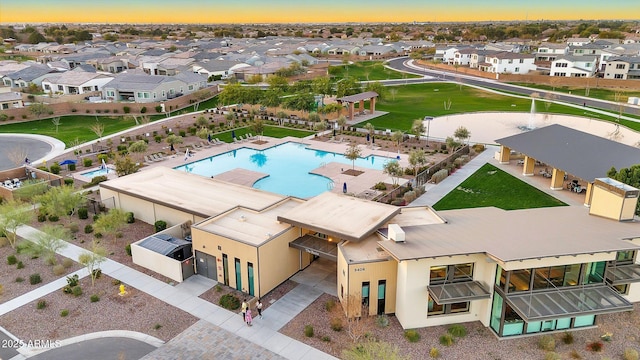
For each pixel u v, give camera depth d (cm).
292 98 8169
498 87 11356
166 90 9725
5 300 2773
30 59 16825
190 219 3566
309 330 2425
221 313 2645
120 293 2831
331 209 3180
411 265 2383
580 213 2966
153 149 6219
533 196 4359
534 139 5050
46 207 3922
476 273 2488
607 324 2528
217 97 10288
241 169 5362
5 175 4869
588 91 10350
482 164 5409
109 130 7438
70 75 10875
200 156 5853
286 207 3475
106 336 2436
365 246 2733
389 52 18625
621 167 3972
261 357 2272
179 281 2983
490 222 2845
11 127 7600
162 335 2445
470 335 2438
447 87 11412
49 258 3164
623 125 7331
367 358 2044
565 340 2377
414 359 2247
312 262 3241
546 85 11588
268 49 18225
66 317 2602
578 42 17962
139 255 3164
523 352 2306
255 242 2803
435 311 2523
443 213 3088
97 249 2998
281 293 2855
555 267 2430
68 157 5878
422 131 6525
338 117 7669
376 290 2567
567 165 4253
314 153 6103
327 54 18662
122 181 4128
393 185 4700
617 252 2495
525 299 2348
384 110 8819
